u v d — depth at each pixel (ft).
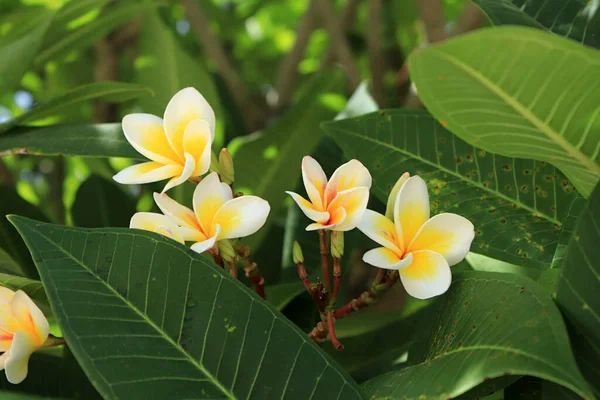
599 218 2.57
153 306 2.63
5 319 2.74
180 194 3.69
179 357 2.60
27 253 3.55
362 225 2.69
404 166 3.18
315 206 2.75
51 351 3.08
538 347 2.47
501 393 2.98
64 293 2.59
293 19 9.20
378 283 2.85
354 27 8.04
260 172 3.91
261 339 2.64
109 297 2.61
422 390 2.60
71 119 4.66
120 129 3.15
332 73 4.09
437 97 2.73
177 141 2.77
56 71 6.01
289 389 2.62
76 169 6.23
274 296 3.36
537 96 2.66
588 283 2.57
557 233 3.04
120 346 2.56
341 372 2.64
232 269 2.81
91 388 2.98
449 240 2.70
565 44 2.52
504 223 3.07
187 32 7.80
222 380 2.60
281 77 6.14
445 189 3.14
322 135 3.91
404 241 2.71
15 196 3.63
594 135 2.72
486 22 4.50
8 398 2.63
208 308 2.65
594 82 2.60
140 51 4.16
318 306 2.89
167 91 4.19
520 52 2.57
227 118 4.87
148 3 3.93
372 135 3.23
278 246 3.86
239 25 9.02
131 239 2.68
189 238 2.74
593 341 2.57
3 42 3.87
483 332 2.62
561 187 3.09
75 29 3.84
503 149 2.87
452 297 2.81
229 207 2.73
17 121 3.30
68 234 2.66
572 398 2.58
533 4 3.07
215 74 5.01
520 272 3.16
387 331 3.54
